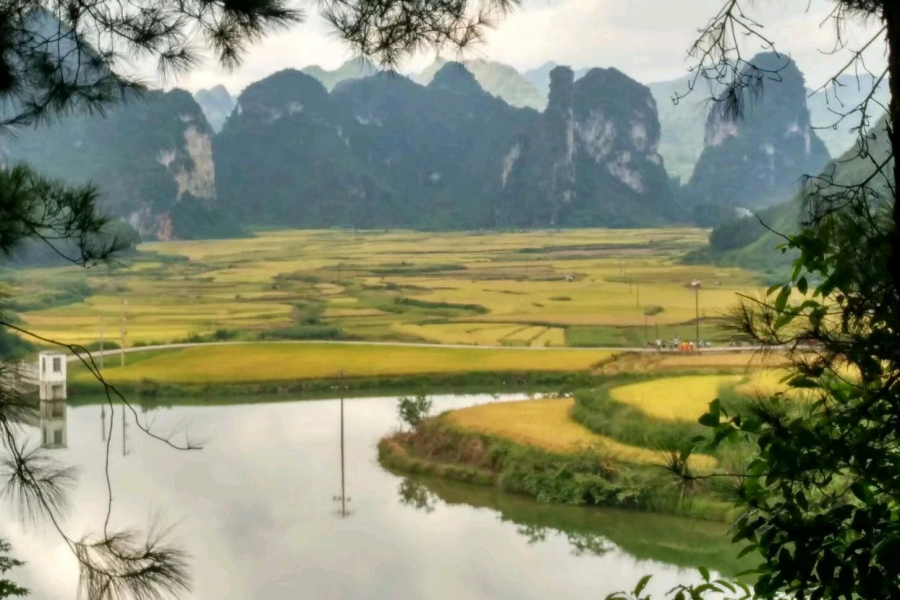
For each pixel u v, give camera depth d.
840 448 3.54
